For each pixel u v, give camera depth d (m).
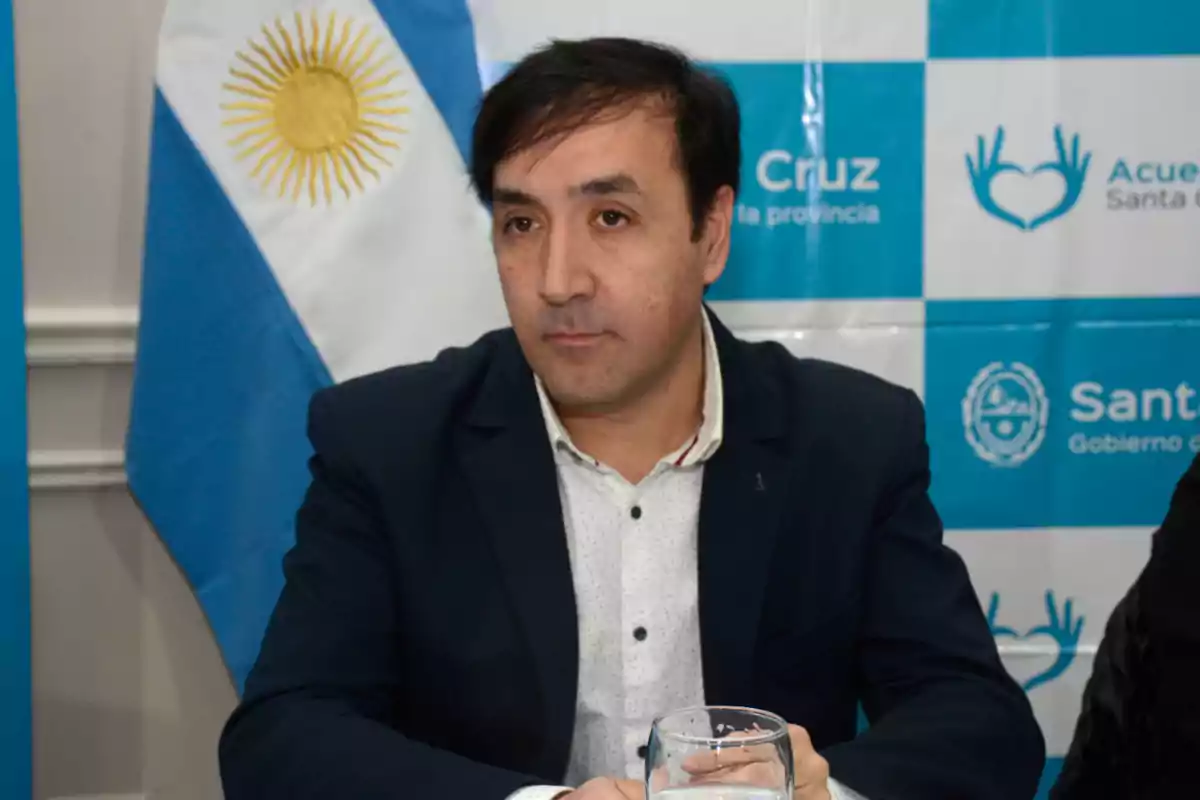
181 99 2.05
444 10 2.10
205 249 2.07
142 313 2.06
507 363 1.56
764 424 1.51
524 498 1.46
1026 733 1.38
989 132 2.21
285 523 2.09
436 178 2.11
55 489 2.22
